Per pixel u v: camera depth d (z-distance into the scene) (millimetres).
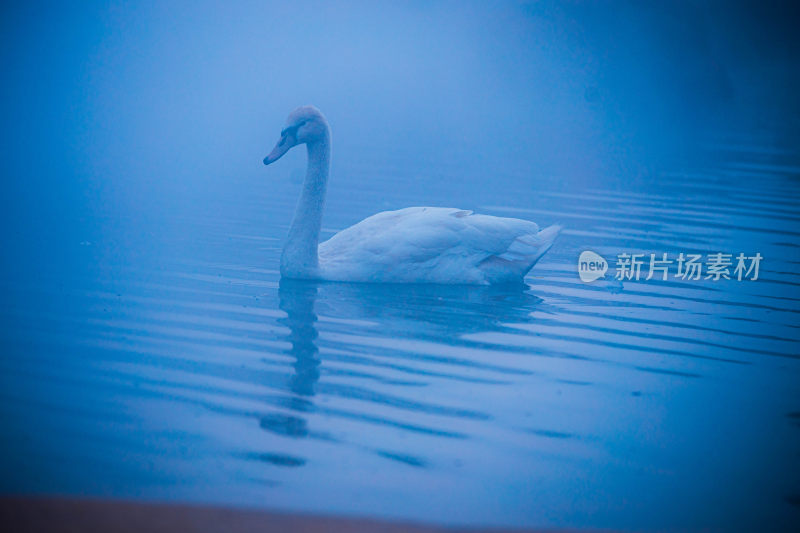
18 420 7512
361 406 8195
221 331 10016
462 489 6832
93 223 14773
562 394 8844
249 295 11438
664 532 6461
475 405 8406
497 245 12570
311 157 12289
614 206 18625
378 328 10445
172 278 11984
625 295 12484
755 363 10047
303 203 12227
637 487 7113
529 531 6281
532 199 19016
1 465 6738
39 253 12758
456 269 12398
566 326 10992
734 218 17812
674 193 20312
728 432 8250
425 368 9258
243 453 7160
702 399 8969
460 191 19531
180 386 8406
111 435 7344
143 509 6180
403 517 6316
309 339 9922
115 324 10031
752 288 13062
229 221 15625
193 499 6395
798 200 19844
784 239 16156
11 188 16969
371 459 7199
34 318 10055
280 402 8172
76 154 20766
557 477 7164
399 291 12062
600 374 9445
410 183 20203
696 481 7301
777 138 30672
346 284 12188
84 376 8523
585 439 7891
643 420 8383
